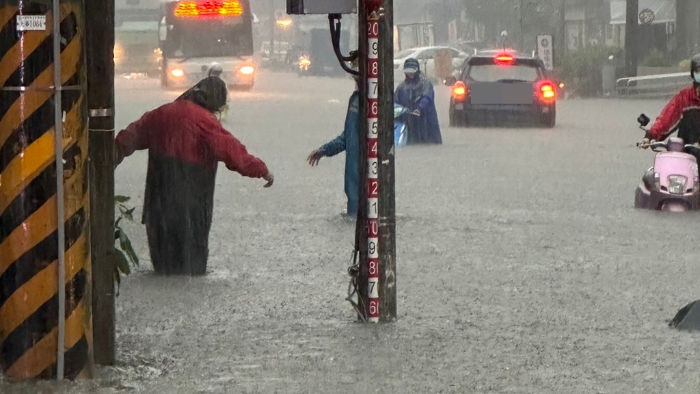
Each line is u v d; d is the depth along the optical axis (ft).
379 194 40.19
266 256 53.93
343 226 62.64
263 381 33.40
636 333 39.34
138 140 48.91
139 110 155.12
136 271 50.08
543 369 34.83
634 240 58.70
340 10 39.17
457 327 40.04
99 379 32.65
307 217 65.87
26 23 30.73
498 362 35.58
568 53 222.07
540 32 272.31
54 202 31.35
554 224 63.57
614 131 129.90
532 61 135.85
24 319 31.65
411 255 54.19
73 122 31.35
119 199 42.01
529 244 57.26
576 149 107.96
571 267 51.39
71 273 31.78
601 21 295.07
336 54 41.04
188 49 215.51
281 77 338.13
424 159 98.32
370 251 40.37
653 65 223.51
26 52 30.83
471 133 126.00
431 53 265.54
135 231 61.26
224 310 42.70
